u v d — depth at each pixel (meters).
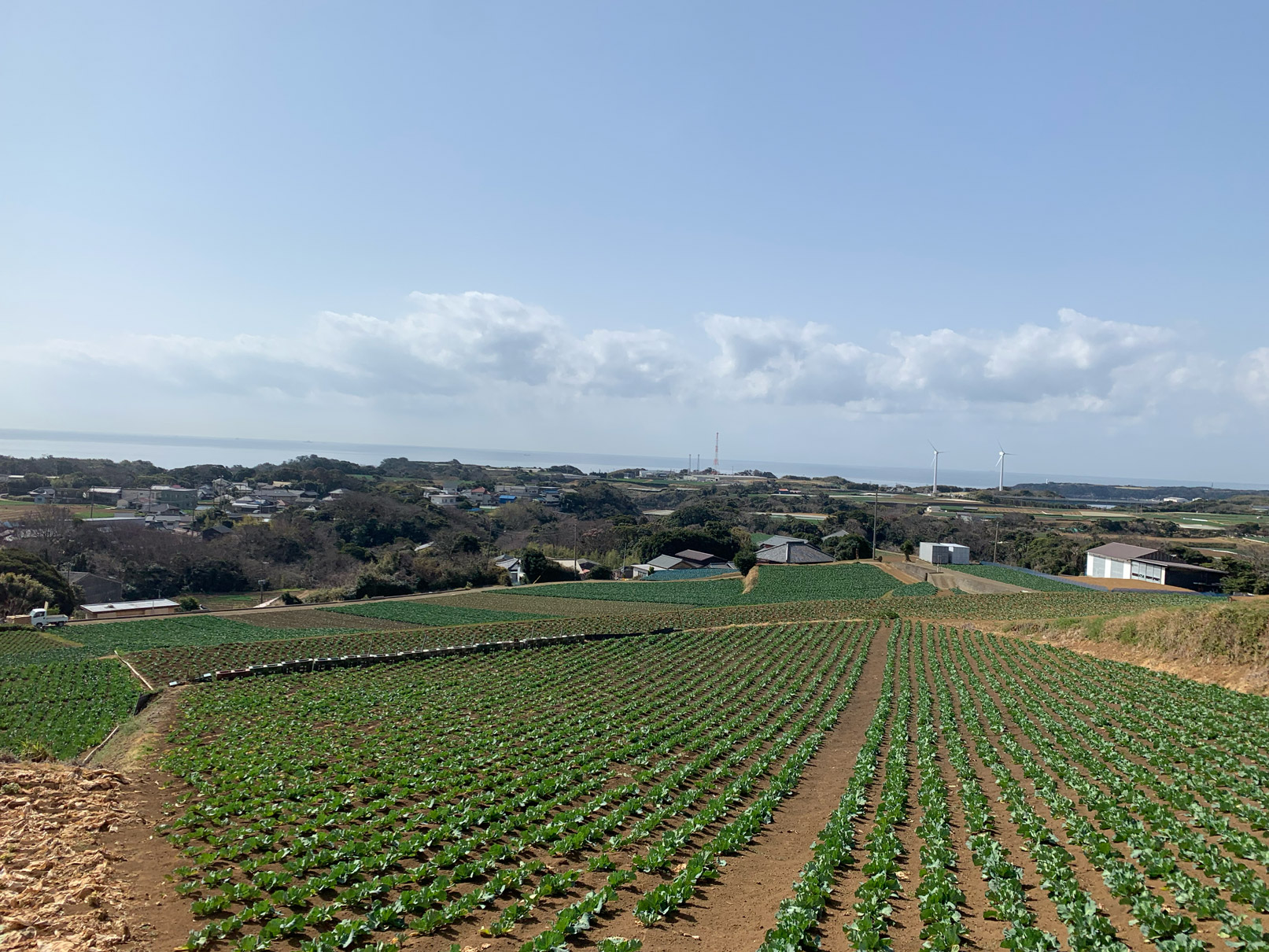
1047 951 10.84
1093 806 18.06
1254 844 14.33
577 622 64.94
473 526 137.62
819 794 21.91
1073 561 99.69
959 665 43.69
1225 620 36.00
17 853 15.59
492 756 26.05
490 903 14.04
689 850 16.83
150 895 14.24
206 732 30.86
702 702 36.25
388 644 55.62
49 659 52.53
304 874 15.39
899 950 11.36
